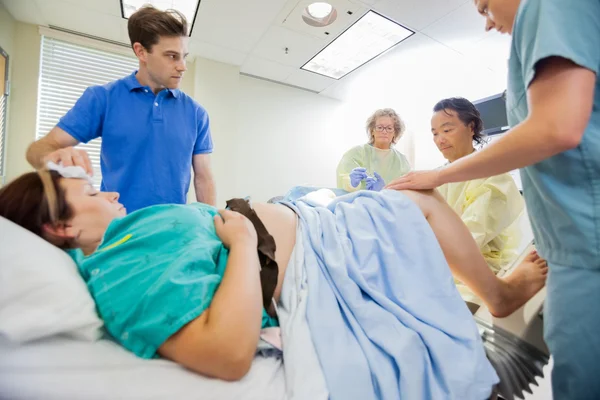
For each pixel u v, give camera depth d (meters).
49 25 2.54
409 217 0.76
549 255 0.64
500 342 0.77
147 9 1.18
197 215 0.68
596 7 0.50
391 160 2.36
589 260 0.55
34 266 0.52
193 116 1.40
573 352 0.57
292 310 0.63
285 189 3.69
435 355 0.58
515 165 0.57
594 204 0.54
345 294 0.64
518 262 1.03
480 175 0.67
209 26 2.54
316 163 3.91
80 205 0.68
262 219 0.80
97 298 0.55
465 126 1.42
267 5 2.29
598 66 0.51
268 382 0.53
